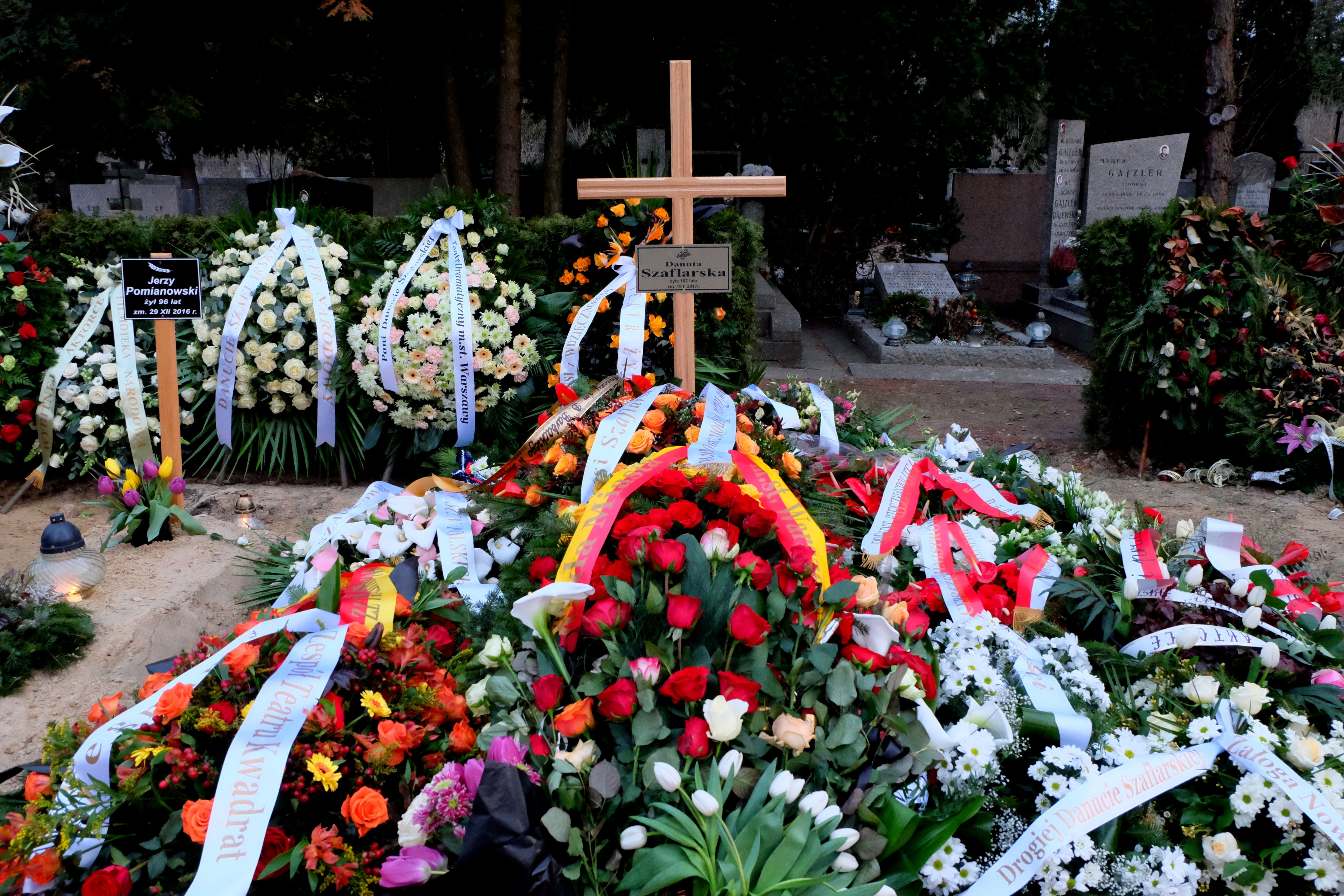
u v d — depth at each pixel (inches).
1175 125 598.9
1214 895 71.7
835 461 125.5
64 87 511.5
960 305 394.6
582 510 90.8
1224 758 77.0
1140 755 74.7
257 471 202.2
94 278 205.8
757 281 402.0
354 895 62.9
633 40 511.8
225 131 588.1
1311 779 72.6
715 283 136.5
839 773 69.0
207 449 201.0
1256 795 71.1
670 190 139.1
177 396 161.8
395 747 68.8
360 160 757.3
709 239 193.5
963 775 71.7
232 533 160.2
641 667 68.2
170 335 159.6
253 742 67.1
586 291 193.6
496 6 420.5
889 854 66.2
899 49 479.5
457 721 75.7
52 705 109.0
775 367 358.9
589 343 193.3
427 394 178.9
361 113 645.3
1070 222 496.4
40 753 99.7
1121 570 101.7
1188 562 102.5
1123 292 222.2
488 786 60.4
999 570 99.0
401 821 64.8
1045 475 131.6
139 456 177.6
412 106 619.2
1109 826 71.4
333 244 197.9
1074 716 77.1
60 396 190.4
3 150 206.2
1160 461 226.2
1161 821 73.3
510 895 59.0
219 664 74.8
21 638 114.7
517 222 205.9
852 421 165.3
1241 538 100.0
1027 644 87.0
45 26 481.1
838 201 520.7
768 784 64.5
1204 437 219.6
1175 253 209.3
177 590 134.6
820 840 62.8
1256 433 207.0
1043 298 485.7
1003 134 601.3
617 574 76.6
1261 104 670.5
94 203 514.6
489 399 180.9
